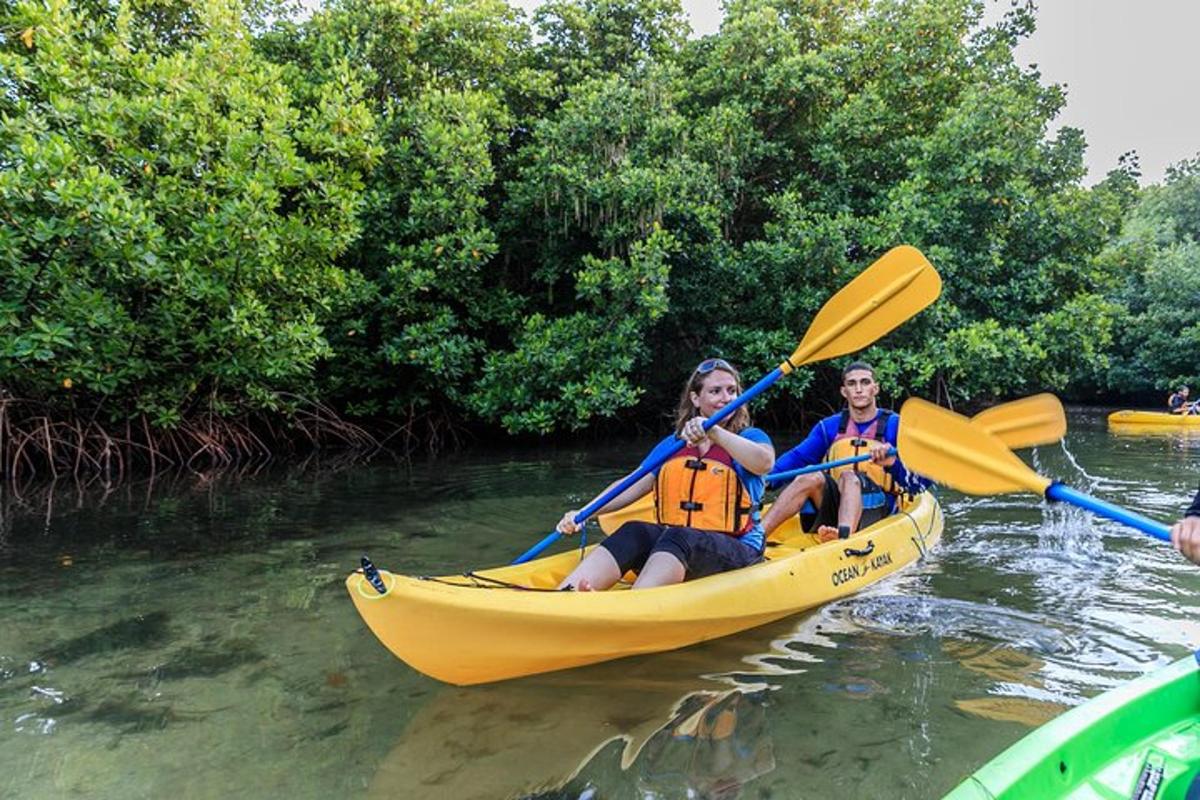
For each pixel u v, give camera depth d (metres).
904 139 10.59
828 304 3.56
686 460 3.03
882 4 11.41
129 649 2.71
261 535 4.59
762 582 2.98
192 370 7.73
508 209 9.45
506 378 8.86
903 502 4.49
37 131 5.60
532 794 1.77
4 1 6.39
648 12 10.80
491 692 2.35
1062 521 4.92
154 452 7.61
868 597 3.29
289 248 7.25
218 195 6.84
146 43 7.70
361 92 7.81
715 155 9.78
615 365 8.67
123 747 2.00
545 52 10.91
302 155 8.13
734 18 11.30
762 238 11.27
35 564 3.89
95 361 6.63
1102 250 12.72
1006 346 9.36
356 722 2.15
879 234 9.34
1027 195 9.90
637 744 2.01
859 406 4.20
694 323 10.70
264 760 1.93
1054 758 1.45
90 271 6.32
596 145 9.06
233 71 7.31
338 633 2.88
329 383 9.37
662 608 2.64
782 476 3.95
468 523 4.96
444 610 2.28
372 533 4.64
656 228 8.45
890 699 2.26
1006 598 3.26
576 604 2.50
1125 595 3.30
